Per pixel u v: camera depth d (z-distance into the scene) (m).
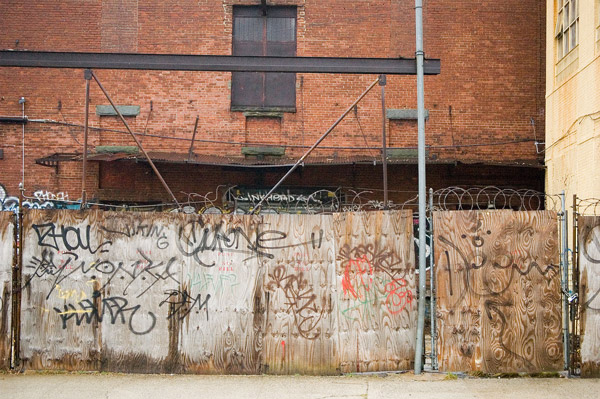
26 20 16.80
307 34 16.92
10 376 8.45
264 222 8.62
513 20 16.92
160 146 16.72
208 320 8.57
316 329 8.52
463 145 16.61
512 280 8.41
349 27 16.94
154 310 8.59
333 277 8.56
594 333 8.30
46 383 8.13
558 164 14.14
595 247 8.33
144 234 8.65
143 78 16.80
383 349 8.51
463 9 16.91
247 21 17.17
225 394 7.68
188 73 16.88
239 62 10.83
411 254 8.59
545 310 8.40
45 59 10.59
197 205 16.59
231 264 8.60
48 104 16.69
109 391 7.80
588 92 12.23
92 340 8.61
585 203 12.22
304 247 8.59
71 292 8.63
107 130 15.70
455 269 8.45
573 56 13.32
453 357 8.42
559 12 14.41
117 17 16.88
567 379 8.25
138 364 8.57
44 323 8.62
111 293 8.62
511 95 16.81
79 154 16.11
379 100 16.81
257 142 16.83
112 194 16.55
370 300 8.53
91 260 8.64
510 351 8.38
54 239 8.66
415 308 8.55
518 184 16.69
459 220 8.48
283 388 7.91
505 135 16.73
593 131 11.93
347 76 16.86
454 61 16.84
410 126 16.80
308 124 16.80
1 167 16.61
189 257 8.62
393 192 16.73
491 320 8.40
